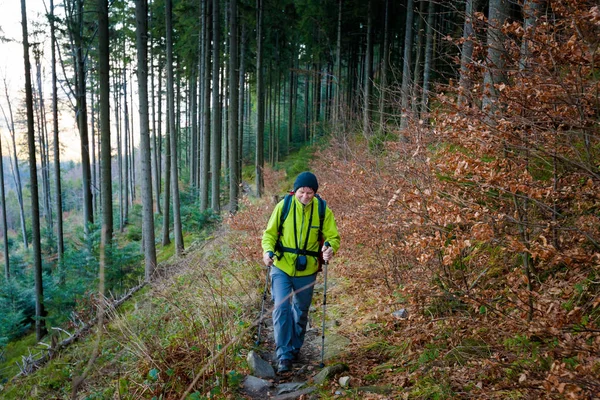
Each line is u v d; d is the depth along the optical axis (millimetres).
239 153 25016
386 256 5082
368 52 20984
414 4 14250
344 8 23234
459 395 2672
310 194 3801
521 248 2395
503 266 3613
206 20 19094
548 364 2467
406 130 4297
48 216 31734
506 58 3031
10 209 53500
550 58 2600
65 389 4234
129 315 5164
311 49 27188
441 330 3359
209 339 3965
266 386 3449
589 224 2852
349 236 5859
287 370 3699
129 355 3980
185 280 6703
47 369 5000
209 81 19156
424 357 3168
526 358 2625
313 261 3873
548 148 2682
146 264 11398
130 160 42250
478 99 3178
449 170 2916
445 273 3438
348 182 7059
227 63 24938
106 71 11883
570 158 2826
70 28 14539
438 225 2846
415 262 4184
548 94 2504
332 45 26969
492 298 3201
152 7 21484
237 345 4031
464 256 3820
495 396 2521
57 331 7258
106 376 3842
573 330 2271
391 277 4848
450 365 3059
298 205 3855
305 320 3926
